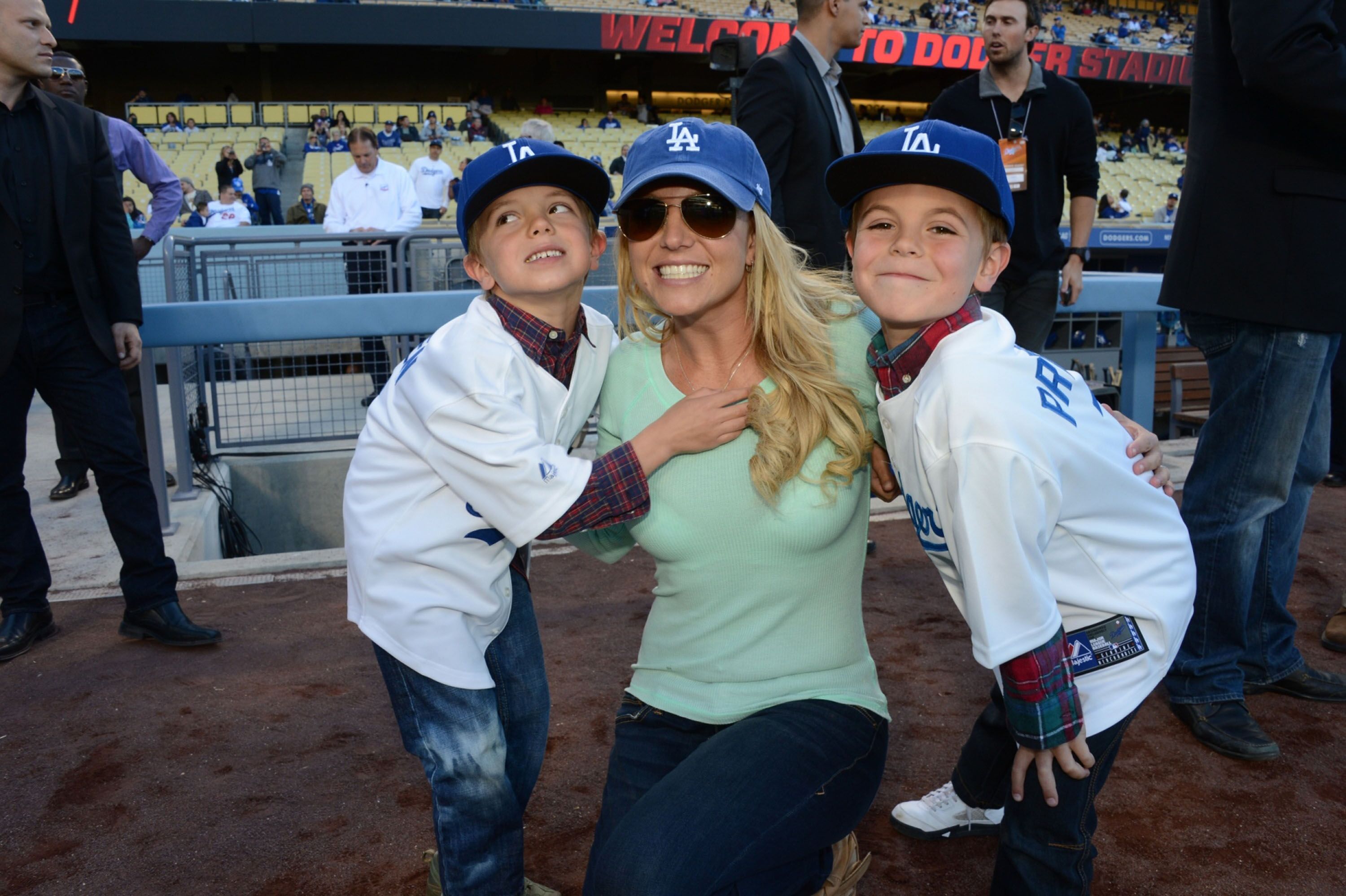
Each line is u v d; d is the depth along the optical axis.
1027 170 3.57
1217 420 2.32
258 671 2.88
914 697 2.60
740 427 1.43
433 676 1.52
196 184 18.77
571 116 27.08
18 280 2.76
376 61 27.23
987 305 3.74
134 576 3.05
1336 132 2.00
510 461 1.41
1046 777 1.30
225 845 2.03
